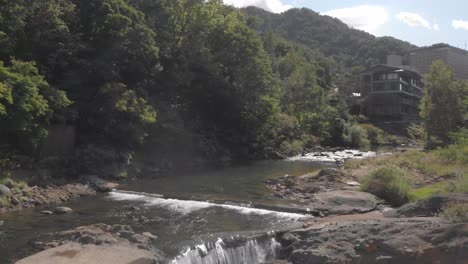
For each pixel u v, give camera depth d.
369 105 91.12
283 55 111.50
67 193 22.47
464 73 141.75
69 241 13.41
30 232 15.16
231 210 19.14
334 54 180.75
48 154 26.27
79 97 30.38
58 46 29.25
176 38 43.00
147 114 31.39
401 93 88.75
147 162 33.16
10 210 18.91
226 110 46.59
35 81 23.52
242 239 14.47
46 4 28.39
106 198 22.33
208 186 26.14
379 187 20.77
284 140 53.72
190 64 43.03
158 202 21.11
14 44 26.19
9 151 23.45
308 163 42.50
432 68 51.28
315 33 195.50
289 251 14.48
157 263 12.29
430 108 50.00
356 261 13.10
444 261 12.38
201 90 44.25
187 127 40.41
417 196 19.70
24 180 22.27
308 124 65.31
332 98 88.06
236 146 46.53
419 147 58.62
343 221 15.85
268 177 30.73
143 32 33.19
